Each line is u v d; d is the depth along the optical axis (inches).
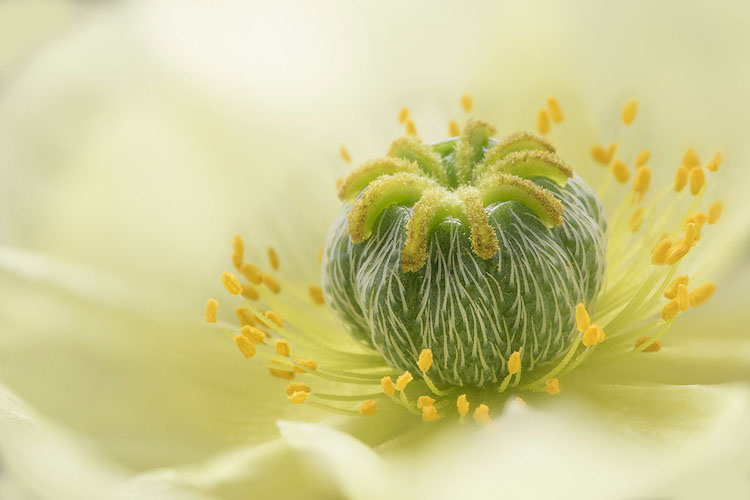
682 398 3.6
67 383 3.9
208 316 3.7
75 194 4.2
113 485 3.4
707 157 4.0
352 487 3.3
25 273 4.0
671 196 4.0
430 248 3.5
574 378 3.6
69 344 4.0
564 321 3.5
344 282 3.6
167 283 4.2
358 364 3.7
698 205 3.9
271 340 3.8
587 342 3.5
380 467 3.3
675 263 3.6
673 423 3.5
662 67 4.1
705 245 3.9
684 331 3.8
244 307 3.8
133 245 4.2
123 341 4.0
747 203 3.9
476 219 3.5
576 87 4.2
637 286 3.7
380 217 3.5
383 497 3.3
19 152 4.2
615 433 3.5
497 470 3.2
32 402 3.7
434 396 3.6
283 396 3.8
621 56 4.2
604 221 3.7
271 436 3.8
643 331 3.7
